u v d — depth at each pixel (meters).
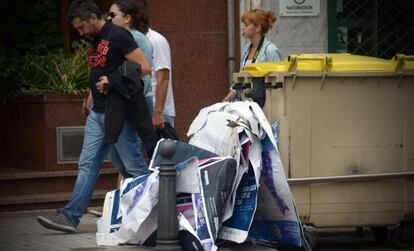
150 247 20.28
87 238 21.73
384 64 21.09
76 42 29.03
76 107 27.16
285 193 19.72
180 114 29.28
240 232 19.66
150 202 19.62
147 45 22.89
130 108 21.64
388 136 21.25
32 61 28.38
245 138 19.67
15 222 24.83
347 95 20.95
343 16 30.47
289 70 20.58
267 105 20.94
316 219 20.97
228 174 19.42
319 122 20.83
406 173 21.34
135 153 22.14
